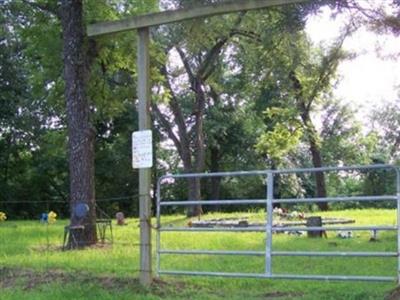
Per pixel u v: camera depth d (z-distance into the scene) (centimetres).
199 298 745
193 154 3762
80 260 1086
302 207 3189
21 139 3794
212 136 4041
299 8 1084
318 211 2947
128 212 3969
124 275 889
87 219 1356
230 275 802
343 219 2019
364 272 909
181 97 3772
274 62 1841
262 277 792
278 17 1190
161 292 786
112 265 1014
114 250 1261
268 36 1415
